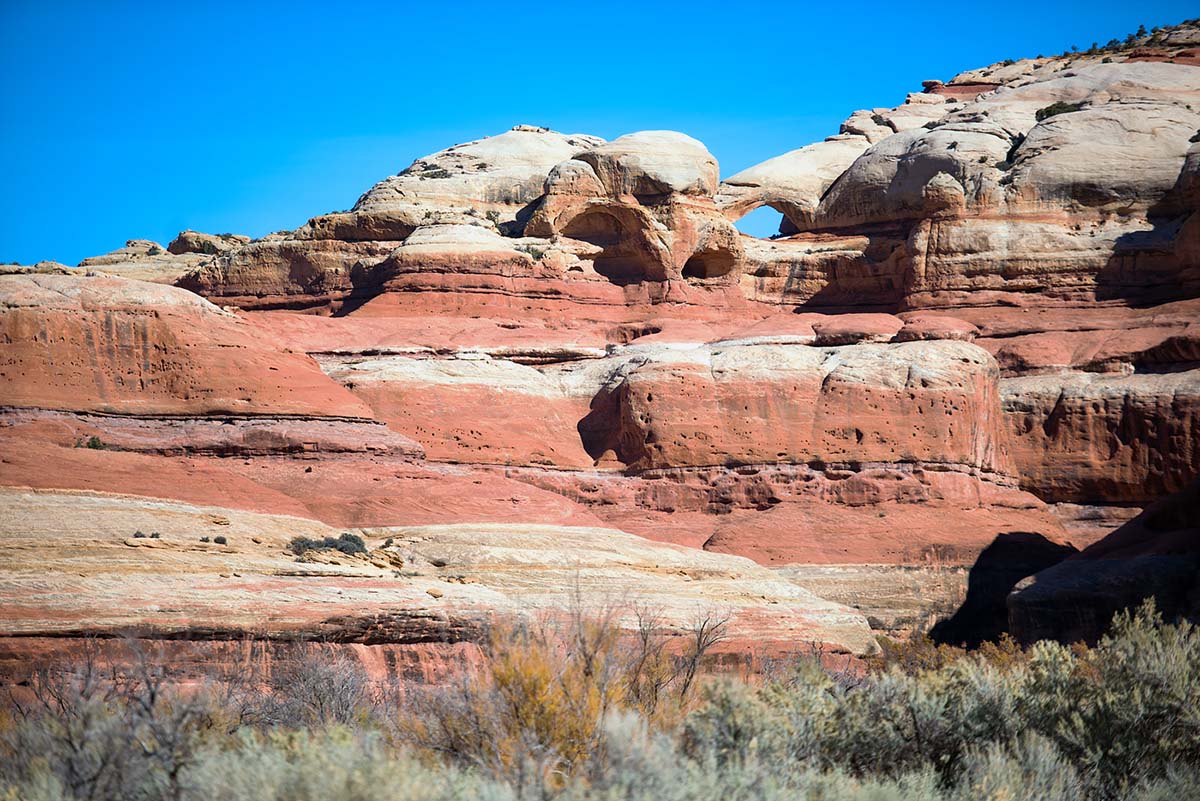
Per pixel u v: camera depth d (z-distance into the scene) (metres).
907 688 24.19
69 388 72.88
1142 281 106.06
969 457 85.00
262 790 17.88
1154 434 91.12
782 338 97.56
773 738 21.45
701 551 66.25
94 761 18.83
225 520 51.78
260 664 37.94
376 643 41.44
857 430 84.62
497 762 20.08
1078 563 68.75
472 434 85.06
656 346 98.38
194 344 75.81
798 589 63.19
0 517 45.25
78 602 38.47
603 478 85.00
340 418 76.38
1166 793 22.72
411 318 101.12
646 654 27.25
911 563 76.19
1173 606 63.41
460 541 59.75
